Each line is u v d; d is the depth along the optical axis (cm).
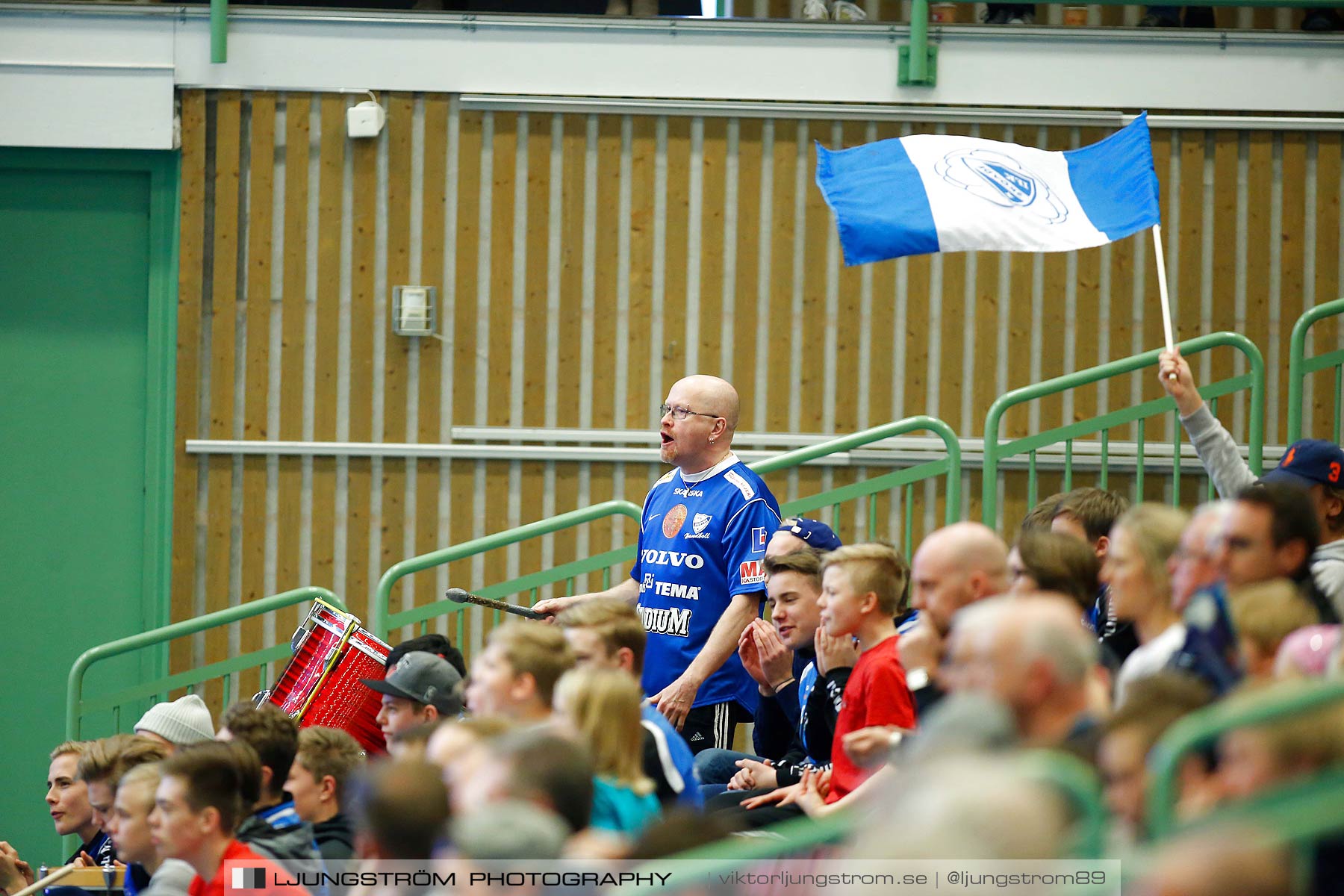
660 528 1794
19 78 2522
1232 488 1631
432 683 1555
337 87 2533
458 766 911
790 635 1530
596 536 2531
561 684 1054
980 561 1140
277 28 2536
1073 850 634
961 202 1816
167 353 2553
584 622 1257
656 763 1210
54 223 2566
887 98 2525
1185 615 989
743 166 2538
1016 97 2519
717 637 1688
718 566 1747
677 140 2538
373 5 2708
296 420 2541
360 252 2541
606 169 2538
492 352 2545
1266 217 2516
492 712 1116
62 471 2562
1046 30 2519
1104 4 2372
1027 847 542
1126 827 729
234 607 2533
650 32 2528
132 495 2562
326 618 1916
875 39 2528
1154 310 2514
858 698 1251
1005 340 2527
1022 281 2522
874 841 560
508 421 2542
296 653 1911
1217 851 575
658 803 1119
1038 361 2522
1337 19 2552
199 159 2544
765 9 2609
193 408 2544
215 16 2509
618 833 995
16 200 2566
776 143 2534
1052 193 1839
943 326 2528
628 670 1256
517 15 2530
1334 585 1291
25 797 2547
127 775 1430
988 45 2520
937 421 2041
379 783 870
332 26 2533
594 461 2538
